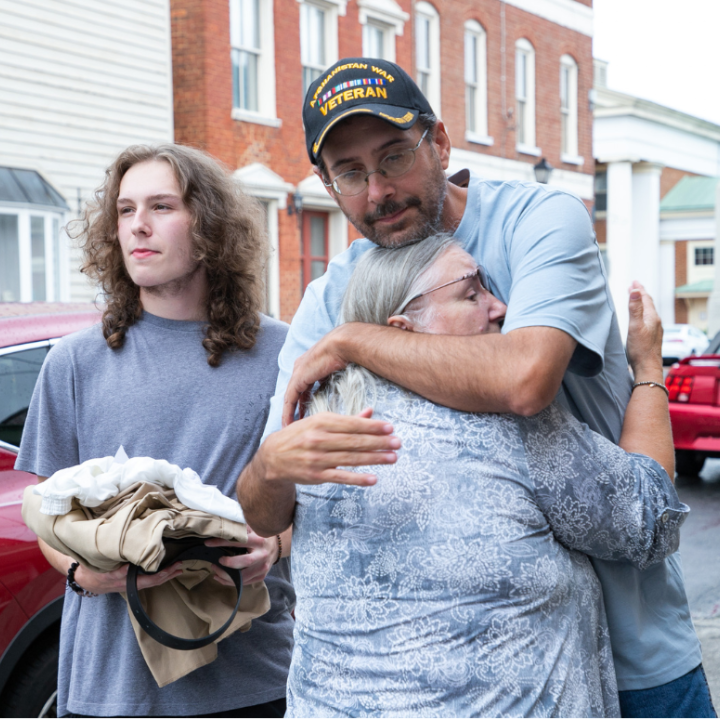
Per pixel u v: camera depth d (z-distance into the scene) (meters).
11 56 9.12
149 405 1.81
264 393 1.86
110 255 1.89
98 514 1.57
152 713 1.72
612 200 30.62
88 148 9.95
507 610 1.15
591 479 1.23
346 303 1.38
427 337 1.25
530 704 1.12
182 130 11.47
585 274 1.31
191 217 1.82
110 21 10.06
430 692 1.13
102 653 1.73
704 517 5.74
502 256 1.42
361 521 1.20
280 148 12.38
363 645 1.18
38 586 2.26
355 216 1.47
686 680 1.41
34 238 9.45
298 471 1.19
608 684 1.28
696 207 36.41
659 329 1.54
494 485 1.18
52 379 1.84
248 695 1.79
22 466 1.82
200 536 1.57
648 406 1.46
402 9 14.38
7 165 9.16
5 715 2.23
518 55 17.89
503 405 1.20
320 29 13.02
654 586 1.42
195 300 1.89
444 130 1.54
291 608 1.94
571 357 1.30
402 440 1.21
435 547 1.16
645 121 31.23
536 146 18.41
